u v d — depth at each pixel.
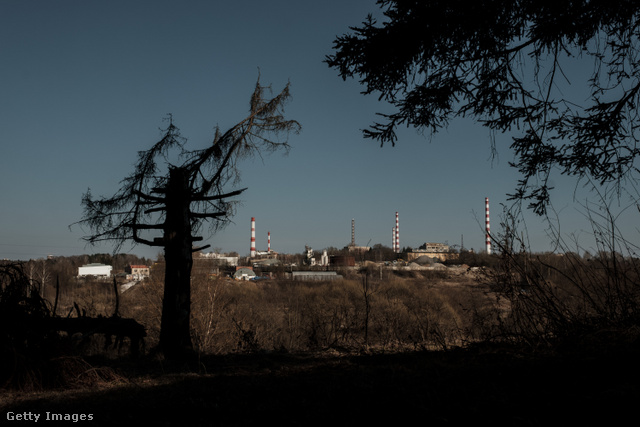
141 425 3.21
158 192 8.72
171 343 7.81
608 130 5.95
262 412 3.24
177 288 8.13
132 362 6.86
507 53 5.95
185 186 8.60
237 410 3.37
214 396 3.89
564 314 5.38
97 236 8.64
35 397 4.46
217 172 9.35
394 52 5.71
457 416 2.73
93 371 5.29
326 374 4.54
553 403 2.78
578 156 6.20
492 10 5.48
